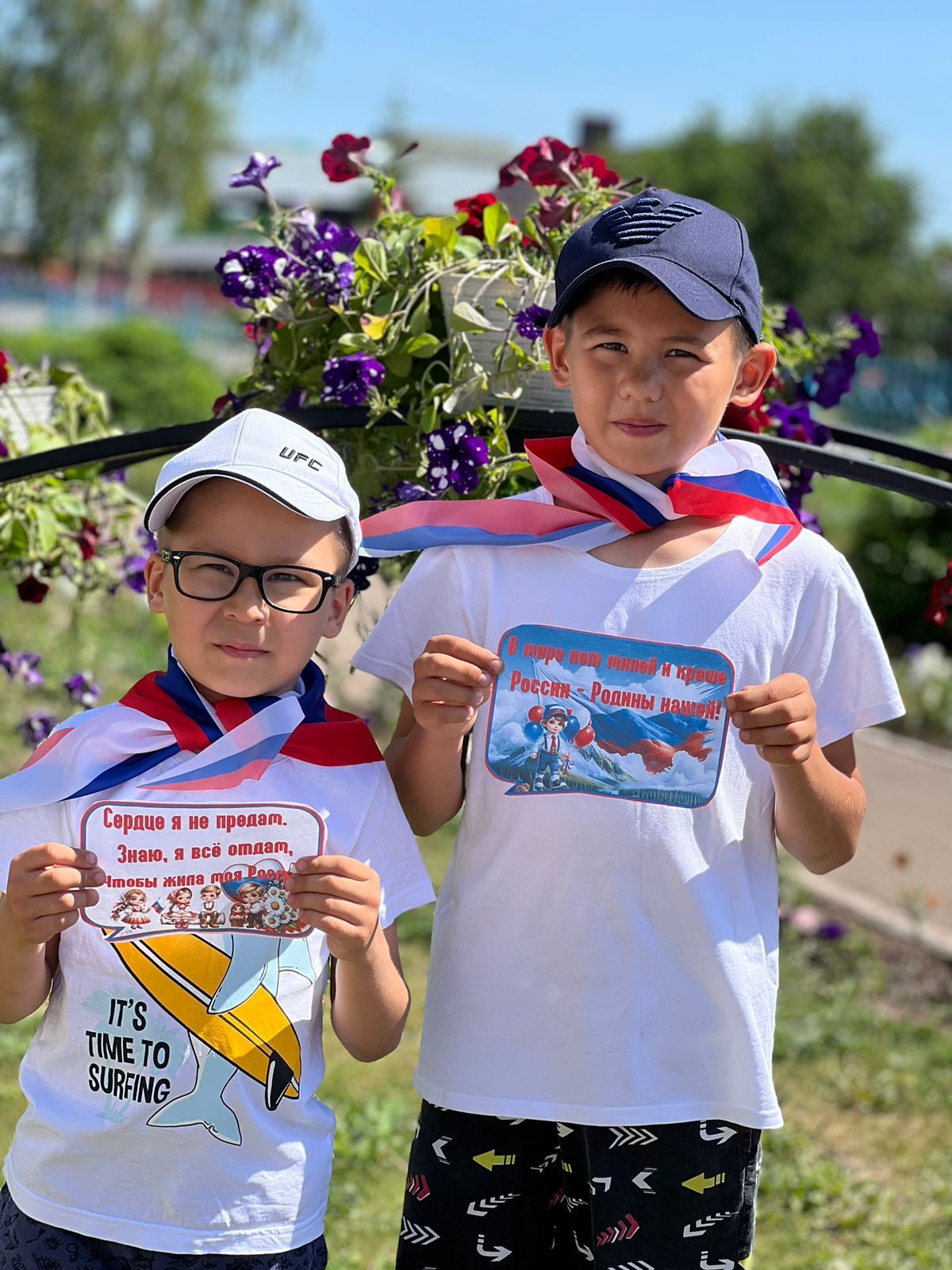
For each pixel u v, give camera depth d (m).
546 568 1.69
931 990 4.16
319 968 1.58
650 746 1.64
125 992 1.54
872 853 5.25
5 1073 3.27
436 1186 1.73
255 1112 1.53
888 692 1.70
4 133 35.28
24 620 6.72
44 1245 1.52
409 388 2.15
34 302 35.16
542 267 2.15
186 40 34.38
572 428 2.07
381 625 1.75
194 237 45.69
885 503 8.45
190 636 1.56
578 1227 1.75
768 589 1.67
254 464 1.54
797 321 2.59
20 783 1.57
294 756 1.59
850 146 39.75
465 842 1.70
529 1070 1.63
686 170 38.34
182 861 1.55
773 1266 2.79
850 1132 3.35
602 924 1.62
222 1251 1.51
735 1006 1.63
